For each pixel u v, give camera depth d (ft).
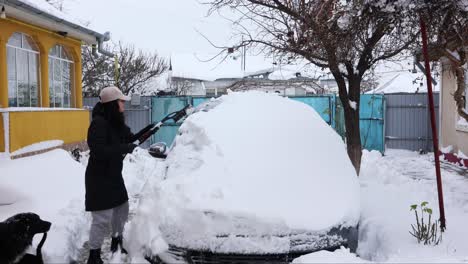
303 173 15.05
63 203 24.43
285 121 17.65
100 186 15.72
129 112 54.95
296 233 12.87
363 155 43.80
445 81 46.98
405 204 23.40
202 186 14.01
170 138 53.93
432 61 28.50
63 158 32.94
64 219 20.92
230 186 13.94
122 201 16.49
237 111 17.92
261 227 12.76
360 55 26.61
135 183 32.48
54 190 26.68
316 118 18.75
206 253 12.74
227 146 15.69
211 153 15.43
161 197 14.12
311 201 13.97
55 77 42.11
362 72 27.25
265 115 17.83
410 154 50.75
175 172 15.29
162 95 59.31
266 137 16.44
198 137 16.46
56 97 42.34
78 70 46.37
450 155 43.39
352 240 14.33
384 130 52.24
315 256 12.63
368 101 52.44
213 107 18.81
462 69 22.48
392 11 18.90
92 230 15.89
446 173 37.17
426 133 53.06
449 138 46.01
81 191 27.73
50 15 34.14
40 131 34.71
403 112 53.57
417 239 17.30
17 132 31.01
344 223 13.75
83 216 22.53
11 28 33.04
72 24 38.19
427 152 52.37
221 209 12.97
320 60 25.98
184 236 12.88
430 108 18.99
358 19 20.35
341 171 15.90
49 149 34.65
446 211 22.31
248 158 15.23
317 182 14.84
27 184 25.77
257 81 65.41
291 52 25.70
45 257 16.39
